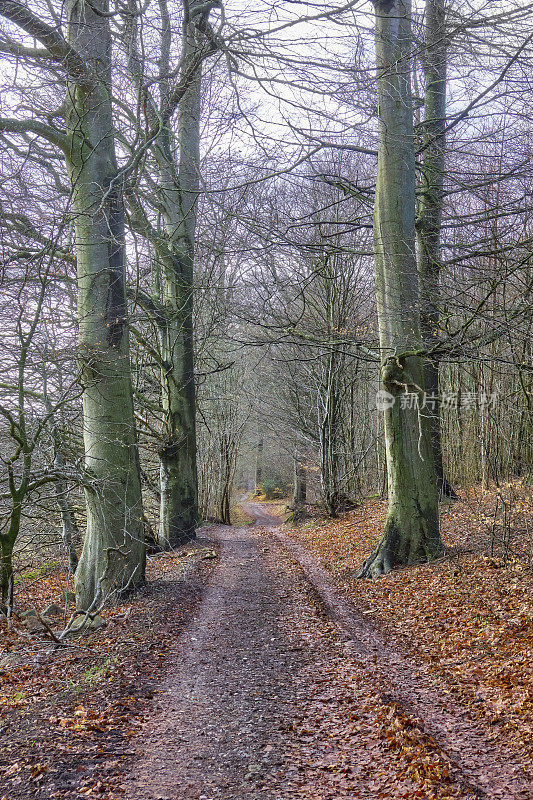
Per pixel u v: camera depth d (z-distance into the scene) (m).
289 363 26.06
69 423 13.64
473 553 12.26
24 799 4.90
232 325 24.30
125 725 6.45
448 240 14.24
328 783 5.22
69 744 5.87
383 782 5.16
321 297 23.62
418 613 9.91
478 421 18.41
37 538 15.23
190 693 7.45
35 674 8.30
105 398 12.07
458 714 6.38
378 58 12.56
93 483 11.86
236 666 8.43
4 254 10.42
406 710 6.54
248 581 14.05
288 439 30.64
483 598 9.68
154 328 20.83
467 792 4.84
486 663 7.44
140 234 16.98
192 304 19.39
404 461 12.96
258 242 15.05
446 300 10.17
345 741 5.99
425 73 14.12
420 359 12.79
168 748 5.95
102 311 12.01
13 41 10.63
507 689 6.63
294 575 14.37
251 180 13.47
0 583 11.50
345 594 12.11
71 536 14.14
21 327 10.52
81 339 11.96
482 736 5.85
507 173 11.24
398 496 13.06
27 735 6.07
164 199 17.56
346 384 25.97
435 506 13.02
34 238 11.70
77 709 6.79
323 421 24.30
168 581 13.60
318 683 7.64
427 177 15.03
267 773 5.44
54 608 12.44
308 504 28.09
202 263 23.84
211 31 12.18
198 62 12.45
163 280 20.33
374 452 31.66
